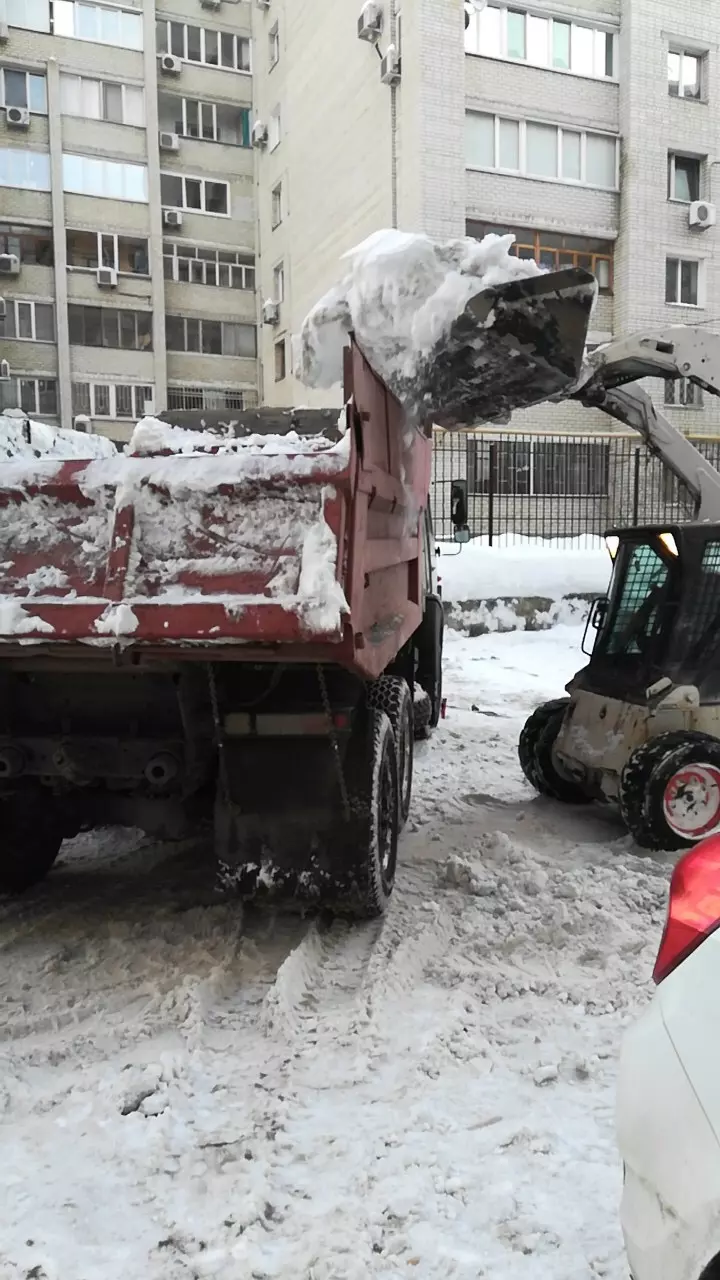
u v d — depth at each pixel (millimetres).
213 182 28719
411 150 18594
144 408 28172
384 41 19188
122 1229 2184
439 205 18625
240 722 3582
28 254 26953
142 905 4188
